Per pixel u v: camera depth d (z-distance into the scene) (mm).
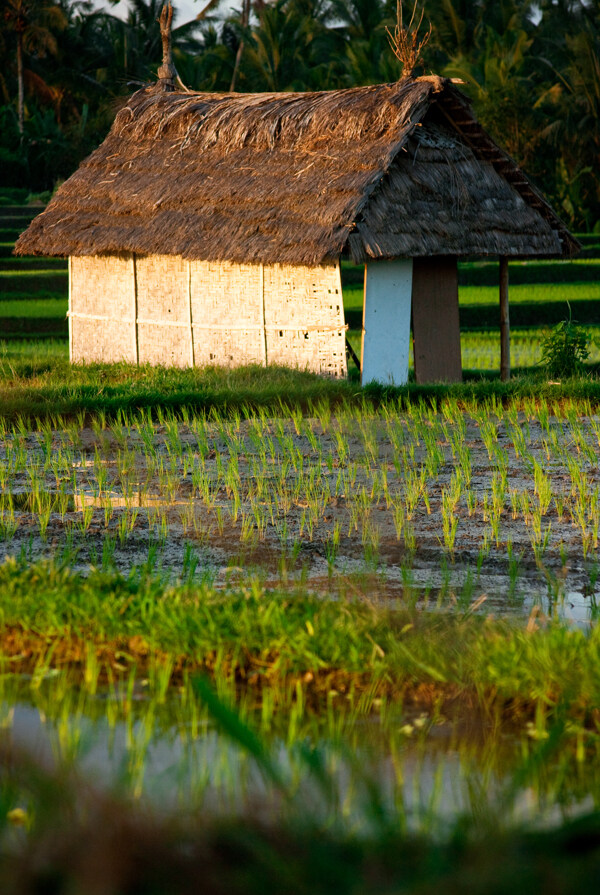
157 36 116375
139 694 8703
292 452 19922
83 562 13141
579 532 14984
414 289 34281
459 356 34969
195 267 33656
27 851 5195
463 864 5016
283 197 31156
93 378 31891
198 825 5559
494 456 20219
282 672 8984
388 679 8844
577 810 6539
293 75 98875
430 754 7559
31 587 10570
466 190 31859
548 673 8438
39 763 6242
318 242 29047
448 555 13703
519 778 5555
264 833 5359
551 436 22000
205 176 34281
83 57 116250
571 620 10867
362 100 32188
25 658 9547
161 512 15984
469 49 103375
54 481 18297
